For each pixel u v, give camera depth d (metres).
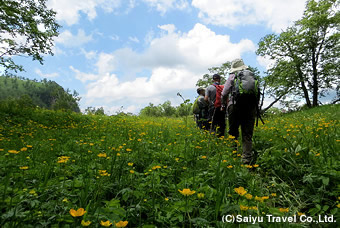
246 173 2.44
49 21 11.48
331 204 1.97
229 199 1.78
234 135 3.80
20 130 6.04
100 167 2.55
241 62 3.76
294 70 26.39
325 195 2.13
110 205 1.58
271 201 2.12
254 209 1.47
